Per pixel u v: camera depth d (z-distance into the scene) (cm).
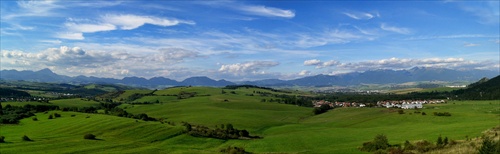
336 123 15962
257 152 8250
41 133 10581
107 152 7144
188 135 10162
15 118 14175
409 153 6238
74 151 7056
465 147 5888
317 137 10412
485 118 12062
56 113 15250
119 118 12500
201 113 18888
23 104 19262
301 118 19675
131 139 9600
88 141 8588
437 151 6038
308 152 7644
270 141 9900
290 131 13238
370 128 12444
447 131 9056
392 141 8244
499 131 7562
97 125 11319
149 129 10644
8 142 8106
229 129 11562
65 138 9162
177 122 15550
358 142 8831
